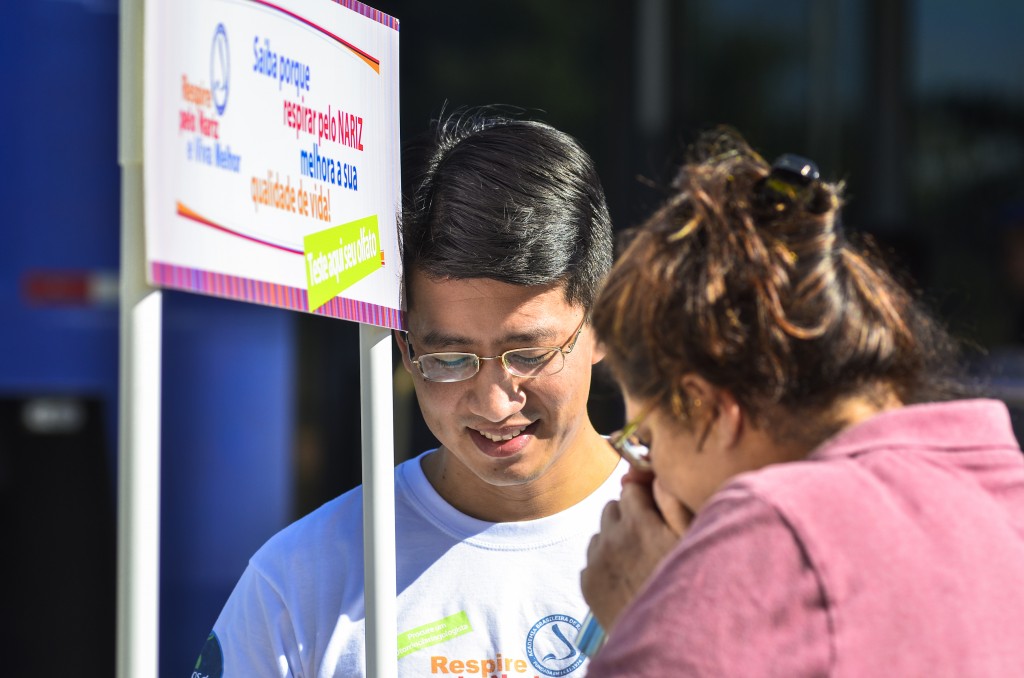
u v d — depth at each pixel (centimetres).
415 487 647
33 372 1219
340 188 521
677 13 1416
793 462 441
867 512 404
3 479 1224
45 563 1234
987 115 1493
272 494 1300
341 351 1341
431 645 611
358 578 621
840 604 389
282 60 483
